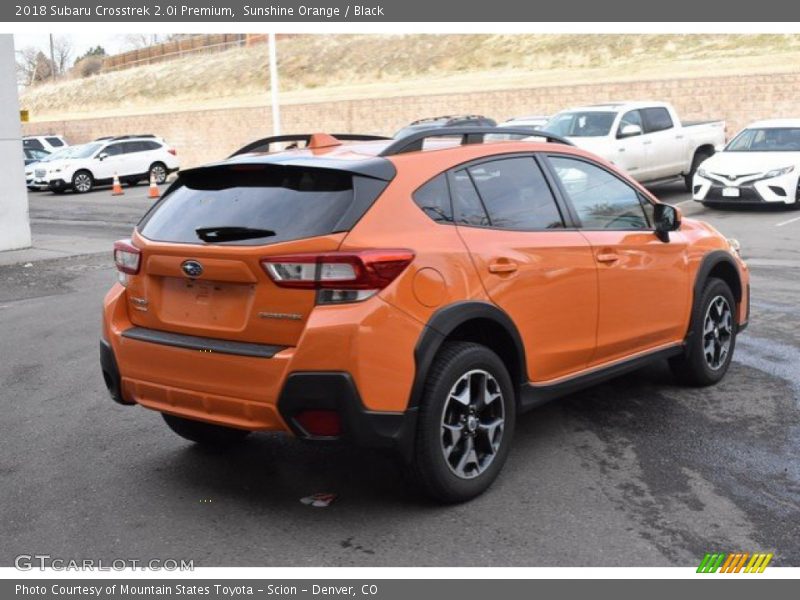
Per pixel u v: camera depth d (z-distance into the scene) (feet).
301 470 16.25
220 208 14.35
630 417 18.61
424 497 14.60
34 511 14.73
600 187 17.87
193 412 14.15
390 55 188.03
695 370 20.03
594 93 105.19
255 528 13.93
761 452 16.46
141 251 14.70
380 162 14.14
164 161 107.14
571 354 16.42
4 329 29.01
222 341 13.74
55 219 69.72
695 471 15.66
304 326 12.94
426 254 13.73
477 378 14.55
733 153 55.88
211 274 13.66
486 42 178.60
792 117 92.63
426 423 13.69
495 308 14.61
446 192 14.73
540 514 14.11
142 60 254.88
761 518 13.79
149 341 14.43
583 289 16.47
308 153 14.89
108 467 16.63
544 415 18.90
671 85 99.35
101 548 13.38
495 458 14.96
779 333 25.31
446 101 116.98
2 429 18.99
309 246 13.00
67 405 20.61
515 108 111.65
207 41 240.32
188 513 14.52
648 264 18.11
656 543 13.08
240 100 177.68
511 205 15.75
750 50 131.64
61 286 37.24
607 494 14.79
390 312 13.11
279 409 13.00
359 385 12.87
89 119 151.02
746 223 50.06
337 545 13.30
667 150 63.57
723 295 20.57
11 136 48.55
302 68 194.90
